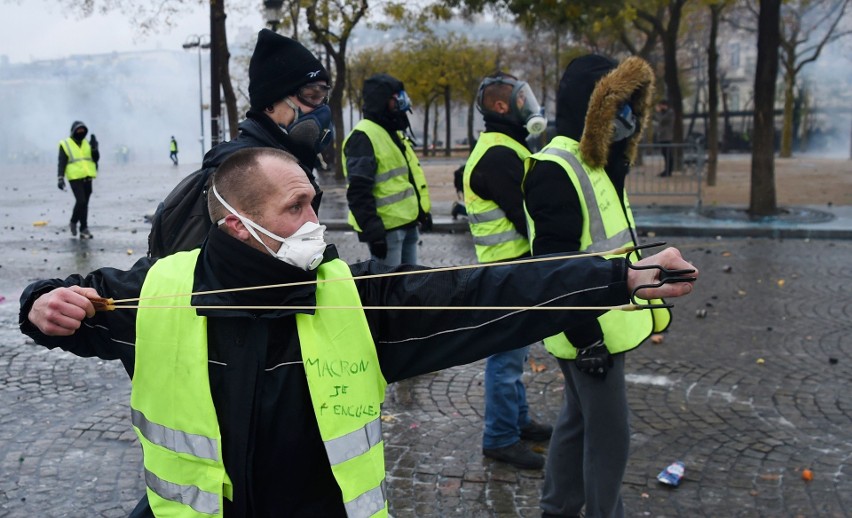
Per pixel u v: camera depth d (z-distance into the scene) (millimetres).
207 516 1861
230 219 1882
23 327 1916
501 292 1963
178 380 1879
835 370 5941
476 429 4910
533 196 3203
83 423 5035
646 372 5938
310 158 3168
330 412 1853
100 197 22625
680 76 48188
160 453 1921
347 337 1897
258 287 1812
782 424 4934
